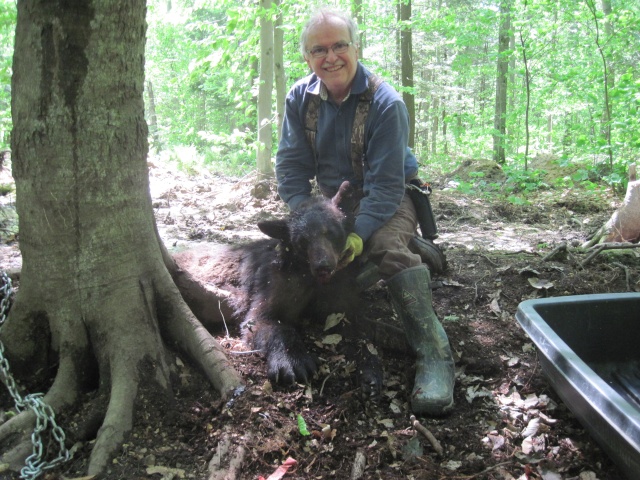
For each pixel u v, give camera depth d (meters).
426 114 25.05
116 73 2.64
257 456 2.51
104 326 2.87
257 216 6.79
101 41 2.53
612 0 13.83
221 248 4.31
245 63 11.55
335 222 3.41
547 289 4.26
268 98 8.21
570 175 10.16
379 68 13.03
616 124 8.71
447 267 4.65
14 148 2.68
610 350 3.31
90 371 2.95
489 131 15.48
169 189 7.77
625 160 9.17
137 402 2.75
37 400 2.62
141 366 2.86
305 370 3.09
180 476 2.41
